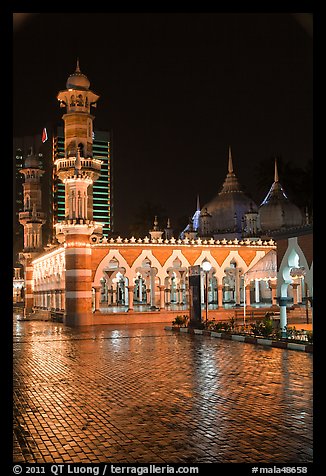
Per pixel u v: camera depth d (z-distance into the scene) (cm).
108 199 11600
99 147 11725
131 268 3108
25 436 745
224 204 4969
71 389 1076
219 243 3325
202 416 838
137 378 1183
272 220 4459
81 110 3184
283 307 2102
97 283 3028
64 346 1894
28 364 1439
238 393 1004
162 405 917
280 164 5647
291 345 1705
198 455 653
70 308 2930
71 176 2927
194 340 2022
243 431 751
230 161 5234
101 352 1683
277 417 825
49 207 11094
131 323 3019
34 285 4653
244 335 2038
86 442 712
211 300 4575
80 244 2931
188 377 1182
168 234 5041
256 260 3397
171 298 4959
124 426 788
